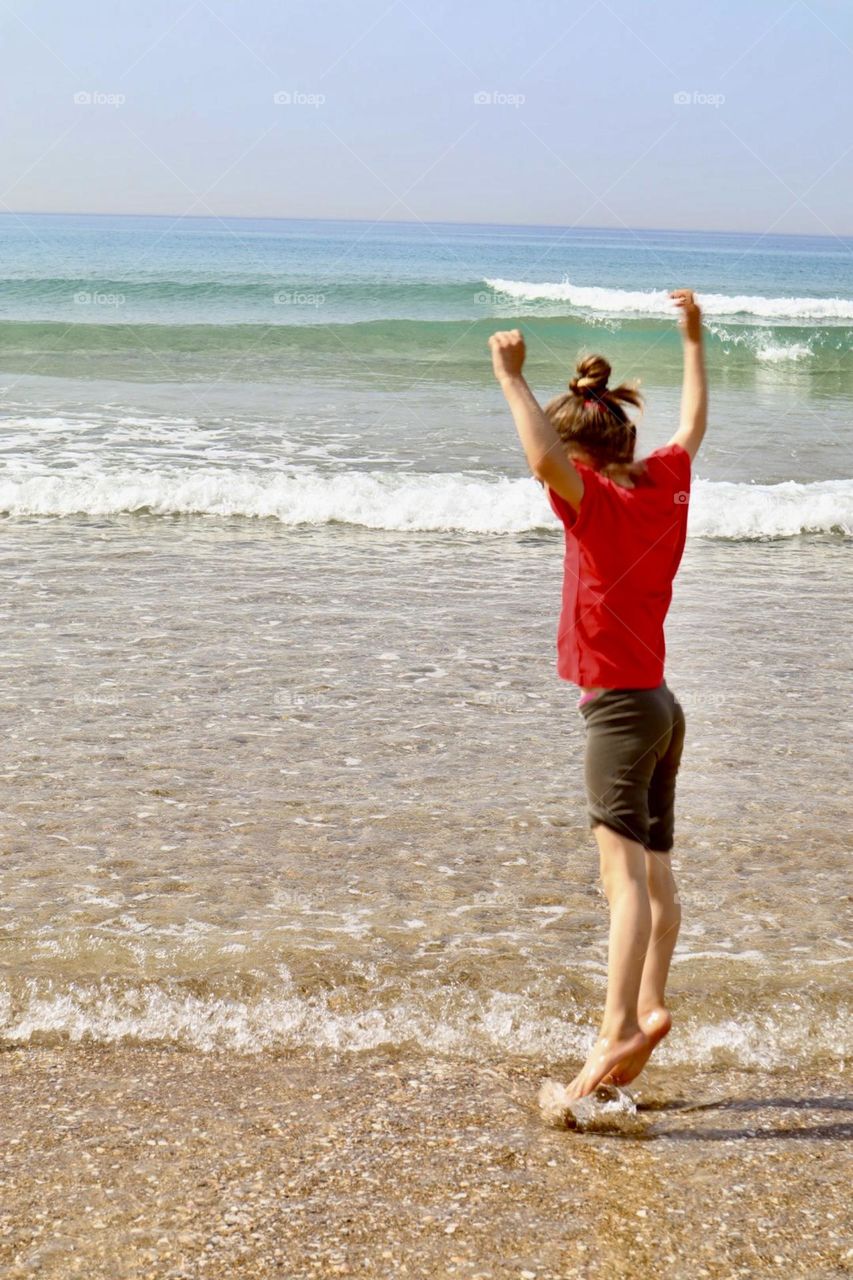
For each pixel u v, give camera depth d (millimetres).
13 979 3371
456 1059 3150
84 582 8039
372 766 5117
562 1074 3096
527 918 3840
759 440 15039
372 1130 2781
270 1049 3168
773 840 4469
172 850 4250
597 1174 2627
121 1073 3027
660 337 26422
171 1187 2527
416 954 3584
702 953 3637
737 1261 2334
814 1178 2631
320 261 54719
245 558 8969
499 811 4688
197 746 5262
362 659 6625
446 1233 2393
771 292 50594
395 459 12742
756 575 9070
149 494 10469
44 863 4109
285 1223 2412
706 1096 3004
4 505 10180
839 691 6309
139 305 30125
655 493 2807
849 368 23031
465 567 8984
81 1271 2248
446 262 59250
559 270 59531
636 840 2828
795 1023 3312
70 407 15305
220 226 186875
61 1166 2594
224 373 19156
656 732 2801
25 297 30859
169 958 3516
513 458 13070
